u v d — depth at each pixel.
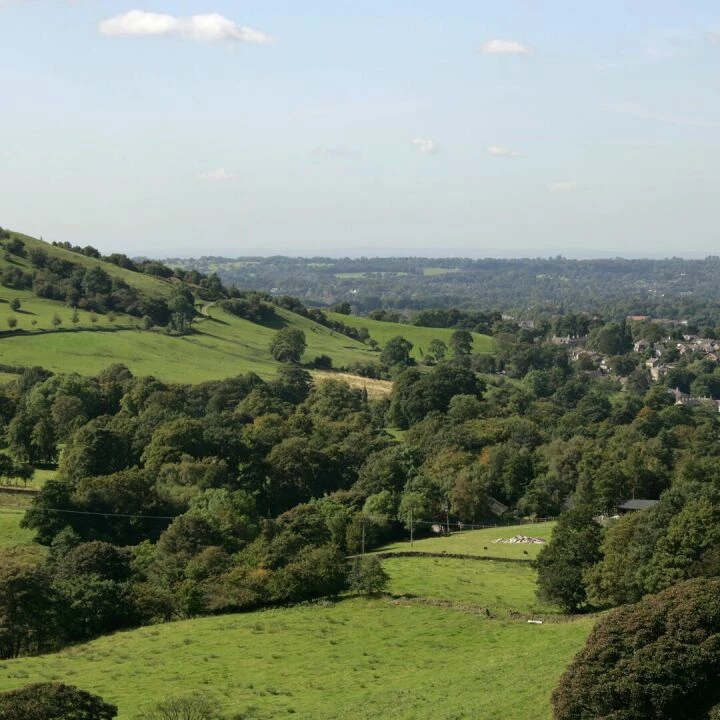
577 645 64.75
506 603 84.69
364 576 88.31
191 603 85.12
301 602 86.44
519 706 51.91
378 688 62.03
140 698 61.47
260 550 93.75
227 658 70.75
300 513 114.56
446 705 55.03
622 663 46.56
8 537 107.81
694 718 45.38
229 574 88.31
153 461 141.25
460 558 106.50
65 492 113.56
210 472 135.25
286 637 75.94
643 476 139.12
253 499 126.19
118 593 85.00
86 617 82.06
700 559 75.69
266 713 57.69
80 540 104.88
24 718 45.38
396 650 71.62
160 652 72.94
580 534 86.31
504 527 132.25
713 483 92.31
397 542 125.81
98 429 144.12
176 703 57.12
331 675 66.06
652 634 47.91
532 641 70.69
